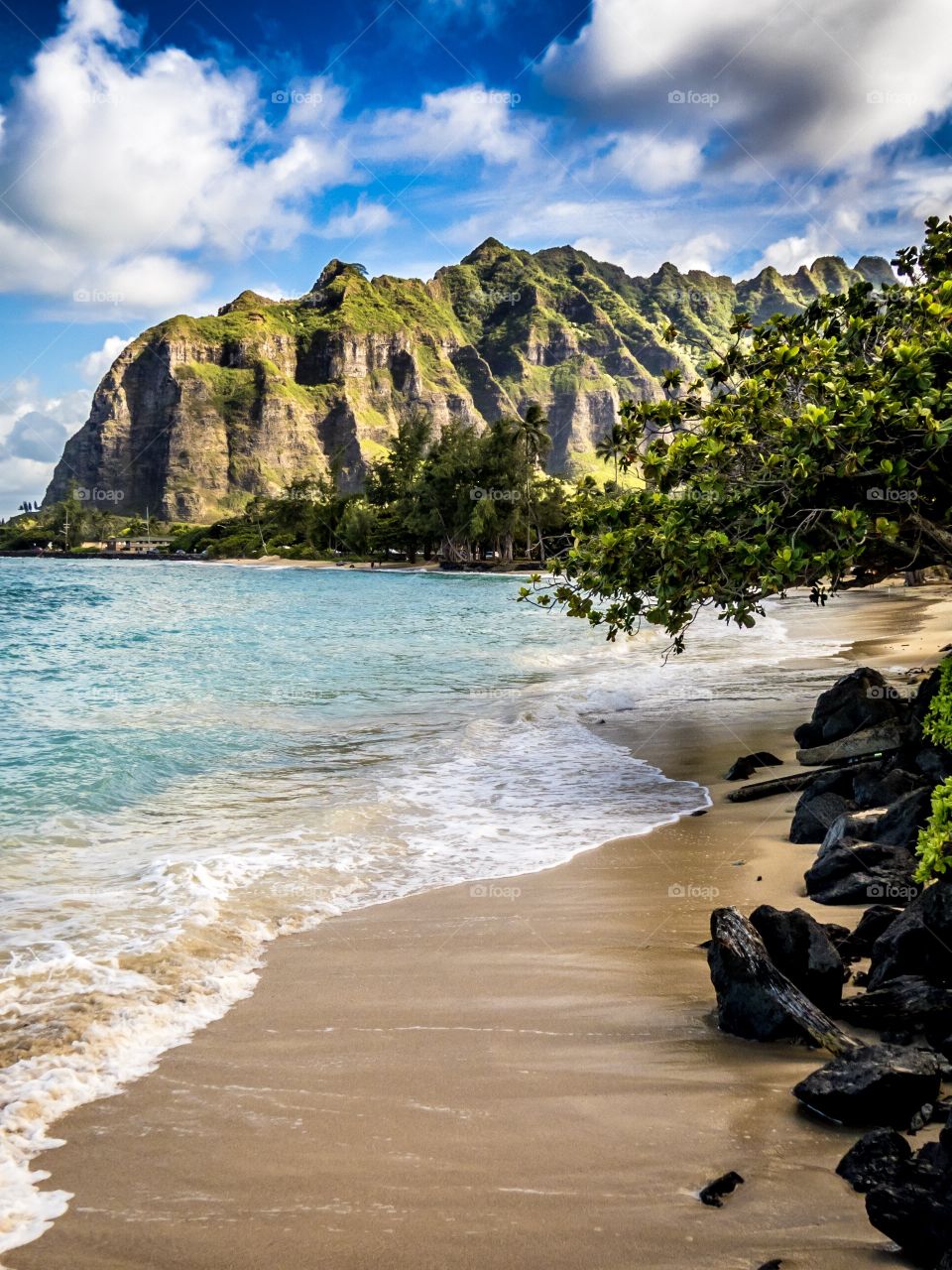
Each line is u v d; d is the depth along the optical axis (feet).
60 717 54.24
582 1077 13.80
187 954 19.21
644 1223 9.96
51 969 18.02
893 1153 10.57
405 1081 13.75
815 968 15.35
